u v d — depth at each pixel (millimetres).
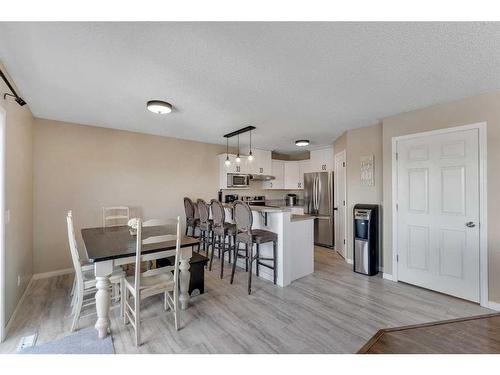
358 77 2203
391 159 3363
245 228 3068
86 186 3822
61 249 3586
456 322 2264
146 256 2125
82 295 2184
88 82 2314
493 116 2514
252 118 3473
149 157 4496
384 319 2328
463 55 1830
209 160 5367
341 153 4609
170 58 1892
